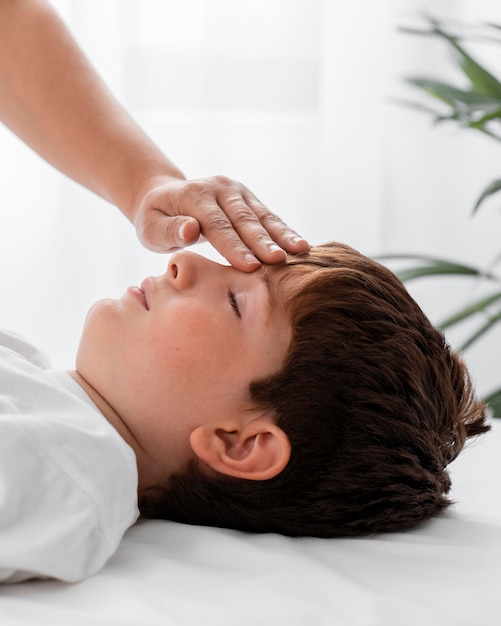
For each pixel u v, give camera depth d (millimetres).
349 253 1227
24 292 2561
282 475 1071
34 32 1459
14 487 865
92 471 910
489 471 1354
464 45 2611
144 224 1266
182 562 934
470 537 1070
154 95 2539
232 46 2545
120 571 906
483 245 2650
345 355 1089
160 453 1101
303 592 866
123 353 1103
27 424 902
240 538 1013
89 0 2484
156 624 784
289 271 1141
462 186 2633
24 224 2539
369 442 1083
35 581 870
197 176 2570
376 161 2572
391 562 970
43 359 1270
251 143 2580
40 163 2525
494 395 1849
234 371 1083
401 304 1184
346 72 2545
